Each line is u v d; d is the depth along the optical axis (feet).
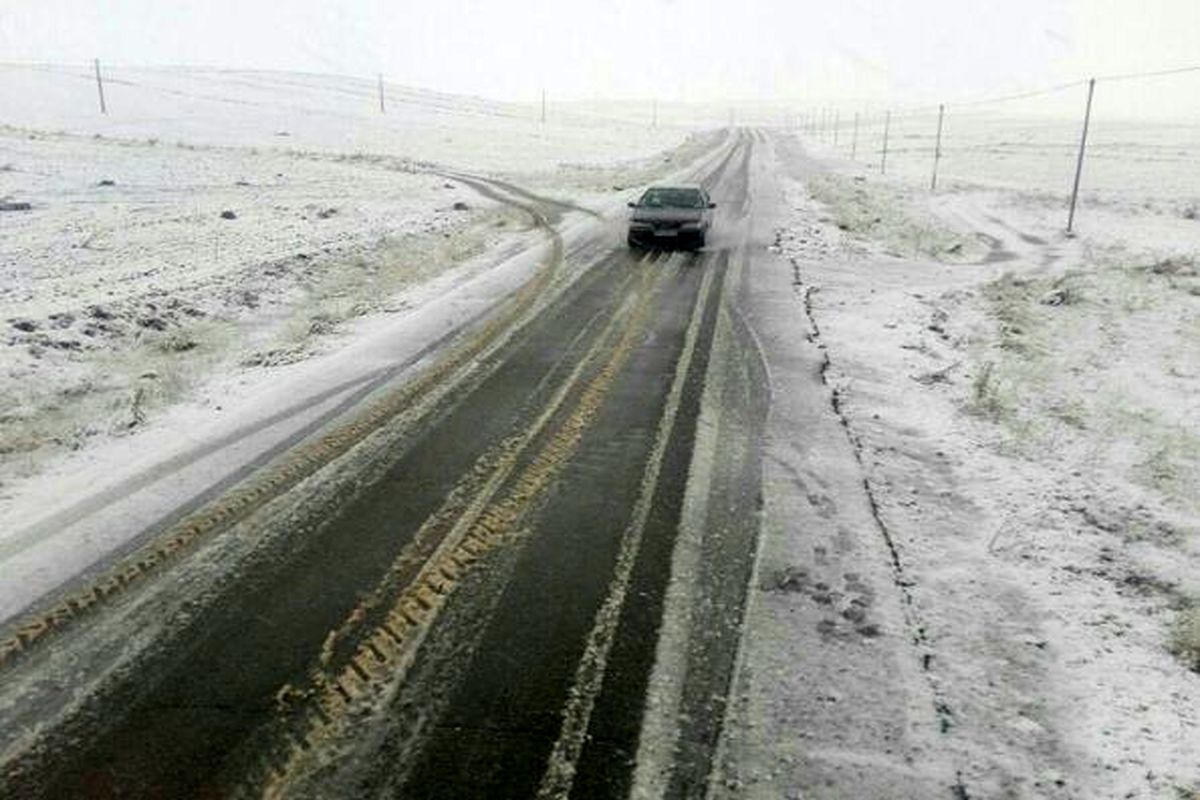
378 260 63.77
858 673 15.11
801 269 57.93
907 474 24.21
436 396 30.83
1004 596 17.89
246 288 51.72
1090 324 47.75
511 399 30.35
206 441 26.96
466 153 209.77
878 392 31.65
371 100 392.88
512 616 16.84
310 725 13.78
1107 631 16.80
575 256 62.49
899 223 88.02
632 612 16.96
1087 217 101.96
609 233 74.64
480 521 20.95
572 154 222.28
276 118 273.95
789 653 15.66
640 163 192.54
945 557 19.47
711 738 13.46
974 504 22.48
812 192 119.85
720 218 86.53
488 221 85.97
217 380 34.17
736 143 287.07
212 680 14.96
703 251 64.75
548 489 22.77
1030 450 26.84
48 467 25.30
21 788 12.43
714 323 41.57
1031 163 194.70
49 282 53.83
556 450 25.52
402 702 14.32
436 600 17.43
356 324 43.47
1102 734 13.79
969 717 14.07
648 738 13.44
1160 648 16.33
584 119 476.54
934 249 73.05
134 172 124.16
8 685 14.84
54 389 32.71
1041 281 59.06
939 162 200.13
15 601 17.60
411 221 84.53
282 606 17.30
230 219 84.23
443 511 21.54
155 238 72.08
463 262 61.67
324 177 131.54
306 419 28.73
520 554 19.31
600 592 17.70
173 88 338.95
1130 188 138.00
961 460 25.50
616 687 14.66
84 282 53.62
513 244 69.82
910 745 13.38
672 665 15.28
